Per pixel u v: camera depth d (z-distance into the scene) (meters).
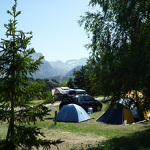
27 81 5.01
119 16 8.16
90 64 9.48
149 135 7.69
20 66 4.69
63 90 37.38
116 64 8.20
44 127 11.88
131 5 7.93
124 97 8.63
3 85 4.55
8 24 4.65
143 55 6.79
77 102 17.62
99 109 19.14
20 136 4.29
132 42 7.86
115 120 13.23
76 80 46.28
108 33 8.74
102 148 6.81
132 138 7.80
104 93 8.82
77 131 10.78
